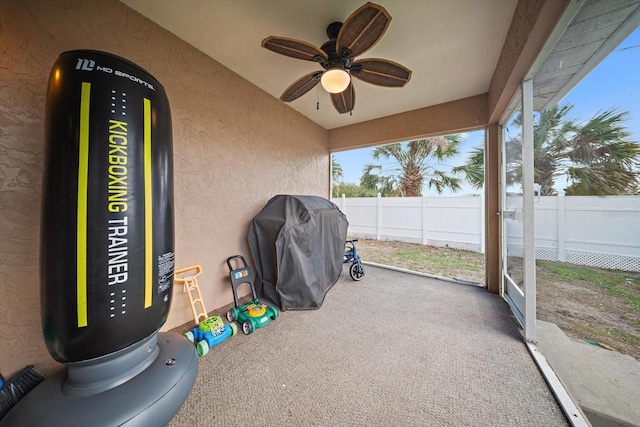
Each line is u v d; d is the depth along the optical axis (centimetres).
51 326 91
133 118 102
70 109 91
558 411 121
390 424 115
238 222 251
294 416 119
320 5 158
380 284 314
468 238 490
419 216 541
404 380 143
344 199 640
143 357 110
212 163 222
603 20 117
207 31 184
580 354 153
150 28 172
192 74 202
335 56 172
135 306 102
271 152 295
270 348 175
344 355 167
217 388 137
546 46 137
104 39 149
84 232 90
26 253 121
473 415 119
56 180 90
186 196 201
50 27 128
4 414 103
